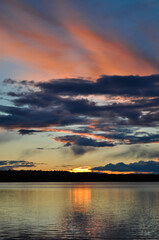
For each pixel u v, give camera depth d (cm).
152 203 7756
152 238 3466
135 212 5766
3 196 10838
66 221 4638
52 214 5469
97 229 3994
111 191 15438
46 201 8500
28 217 5056
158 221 4634
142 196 10831
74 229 3984
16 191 15188
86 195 11644
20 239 3406
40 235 3612
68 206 7006
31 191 15275
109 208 6538
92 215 5331
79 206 6994
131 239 3419
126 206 6969
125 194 12294
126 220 4734
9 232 3784
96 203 7850
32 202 8112
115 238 3475
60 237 3519
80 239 3416
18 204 7488
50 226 4200
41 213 5600
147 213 5600
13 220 4731
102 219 4853
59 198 9831
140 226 4203
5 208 6506
